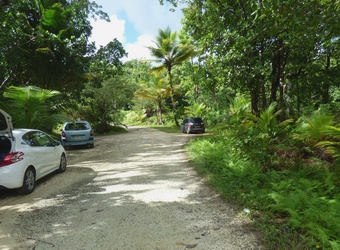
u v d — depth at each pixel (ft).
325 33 23.41
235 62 37.22
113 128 88.84
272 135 28.91
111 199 16.88
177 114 106.22
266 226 12.05
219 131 47.80
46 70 47.09
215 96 89.92
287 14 18.57
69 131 42.75
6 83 47.42
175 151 37.99
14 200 17.34
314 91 51.47
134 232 12.10
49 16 44.39
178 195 17.35
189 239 11.30
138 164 28.76
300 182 16.78
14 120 33.09
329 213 11.72
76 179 22.84
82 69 48.83
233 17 35.19
